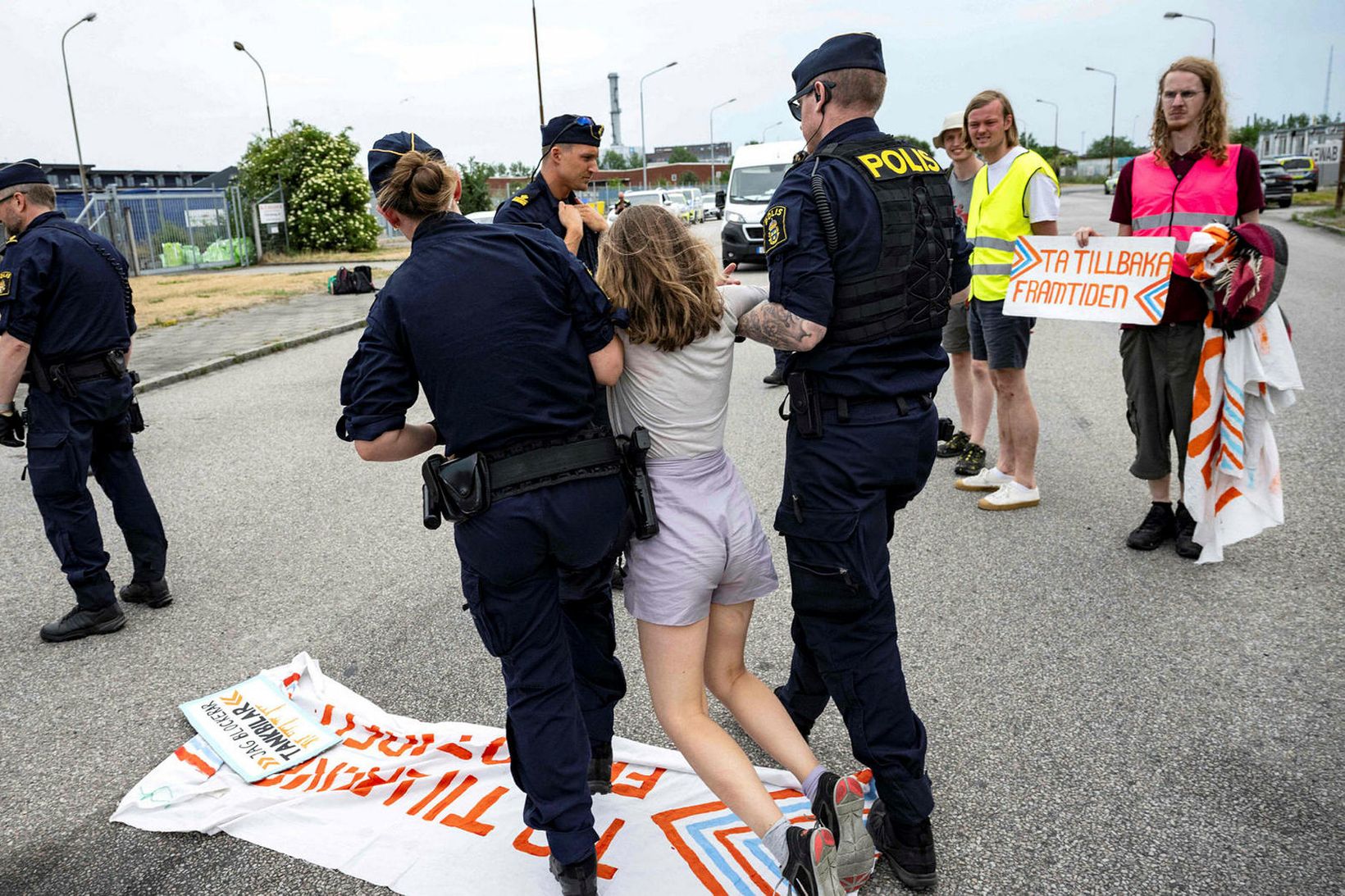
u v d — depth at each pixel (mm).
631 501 2242
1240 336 3779
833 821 2107
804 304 2199
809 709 2877
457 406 2133
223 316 15422
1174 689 3174
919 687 3285
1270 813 2541
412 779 2850
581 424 2238
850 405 2297
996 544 4508
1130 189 4273
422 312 2109
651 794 2746
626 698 3324
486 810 2709
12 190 3746
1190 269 3779
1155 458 4250
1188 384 4059
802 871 1992
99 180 47656
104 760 3115
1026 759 2844
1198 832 2484
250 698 3377
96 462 4121
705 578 2244
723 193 34094
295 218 30297
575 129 3748
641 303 2170
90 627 4020
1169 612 3715
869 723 2354
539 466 2139
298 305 16656
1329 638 3436
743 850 2502
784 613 3963
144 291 20109
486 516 2131
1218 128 3912
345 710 3268
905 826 2342
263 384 9812
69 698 3527
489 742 3000
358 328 13953
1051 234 4398
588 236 3996
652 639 2287
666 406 2248
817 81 2389
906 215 2275
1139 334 4148
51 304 3762
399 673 3604
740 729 3086
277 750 3064
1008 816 2594
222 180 42719
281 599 4344
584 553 2195
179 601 4375
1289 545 4246
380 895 2412
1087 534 4562
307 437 7438
